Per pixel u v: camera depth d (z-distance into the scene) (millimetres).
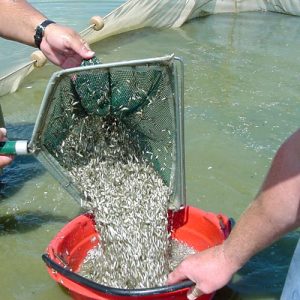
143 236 1155
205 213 1217
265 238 892
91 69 991
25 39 1249
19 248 1273
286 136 1789
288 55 2613
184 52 2621
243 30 3055
